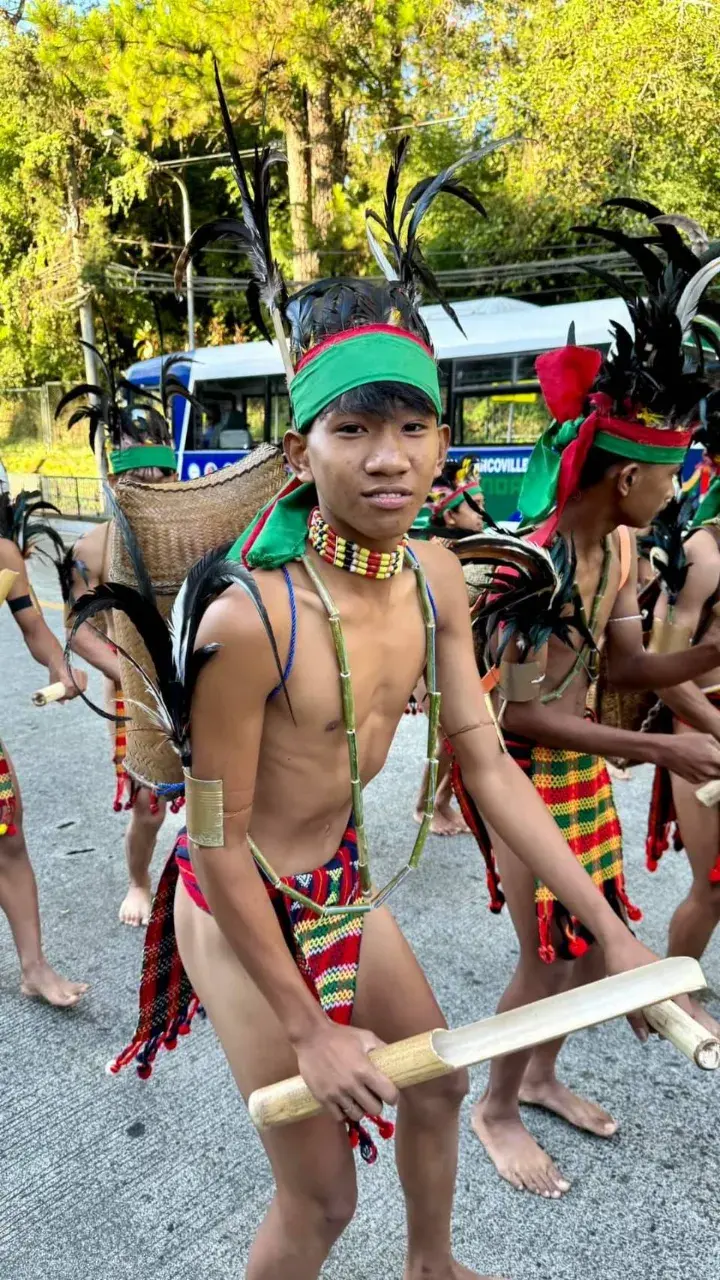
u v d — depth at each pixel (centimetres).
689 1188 192
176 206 1916
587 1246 178
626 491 171
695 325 191
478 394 941
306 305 119
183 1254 177
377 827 364
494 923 292
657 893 307
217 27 1162
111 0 1268
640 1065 230
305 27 1167
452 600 137
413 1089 141
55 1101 218
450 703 140
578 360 170
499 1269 173
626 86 1085
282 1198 136
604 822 197
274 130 1316
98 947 283
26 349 2247
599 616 190
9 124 1920
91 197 1902
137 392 287
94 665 279
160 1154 202
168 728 117
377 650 125
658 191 1132
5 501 260
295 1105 118
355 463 108
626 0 1088
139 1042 160
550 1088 213
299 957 135
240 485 207
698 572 215
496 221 1286
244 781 117
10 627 771
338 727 124
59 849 353
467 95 1292
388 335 109
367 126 1352
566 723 174
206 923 138
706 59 1061
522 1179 192
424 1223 152
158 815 287
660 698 217
